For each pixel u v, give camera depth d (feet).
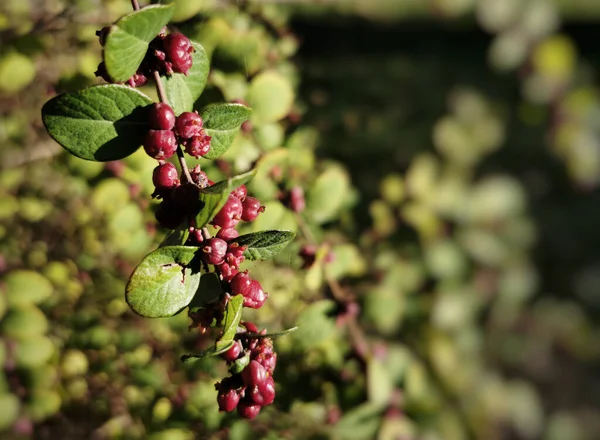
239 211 0.97
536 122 3.05
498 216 2.71
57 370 1.52
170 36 0.99
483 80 3.12
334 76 2.13
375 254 1.89
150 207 1.48
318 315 1.46
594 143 3.11
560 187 3.24
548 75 2.93
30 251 1.61
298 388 1.50
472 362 2.66
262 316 1.44
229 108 1.00
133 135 0.97
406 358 1.66
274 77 1.42
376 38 2.92
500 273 2.74
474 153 2.75
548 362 3.15
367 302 1.57
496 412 2.80
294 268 1.48
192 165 1.37
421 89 2.82
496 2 2.83
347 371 1.52
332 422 1.51
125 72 0.95
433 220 2.10
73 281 1.58
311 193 1.49
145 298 0.96
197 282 0.98
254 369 0.98
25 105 1.60
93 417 1.53
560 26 3.50
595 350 3.23
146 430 1.48
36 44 1.52
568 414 3.10
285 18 1.81
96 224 1.59
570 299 3.26
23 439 1.49
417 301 2.07
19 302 1.48
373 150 2.13
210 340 1.50
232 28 1.47
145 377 1.51
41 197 1.61
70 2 1.50
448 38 3.10
